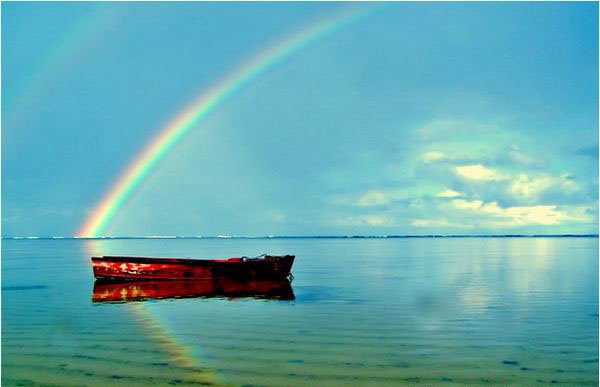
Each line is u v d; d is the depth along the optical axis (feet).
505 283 110.32
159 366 44.93
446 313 70.23
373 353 48.75
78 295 93.09
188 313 71.56
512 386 40.24
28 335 57.36
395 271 147.33
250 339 54.65
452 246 471.21
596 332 57.72
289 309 74.43
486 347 51.03
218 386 39.93
